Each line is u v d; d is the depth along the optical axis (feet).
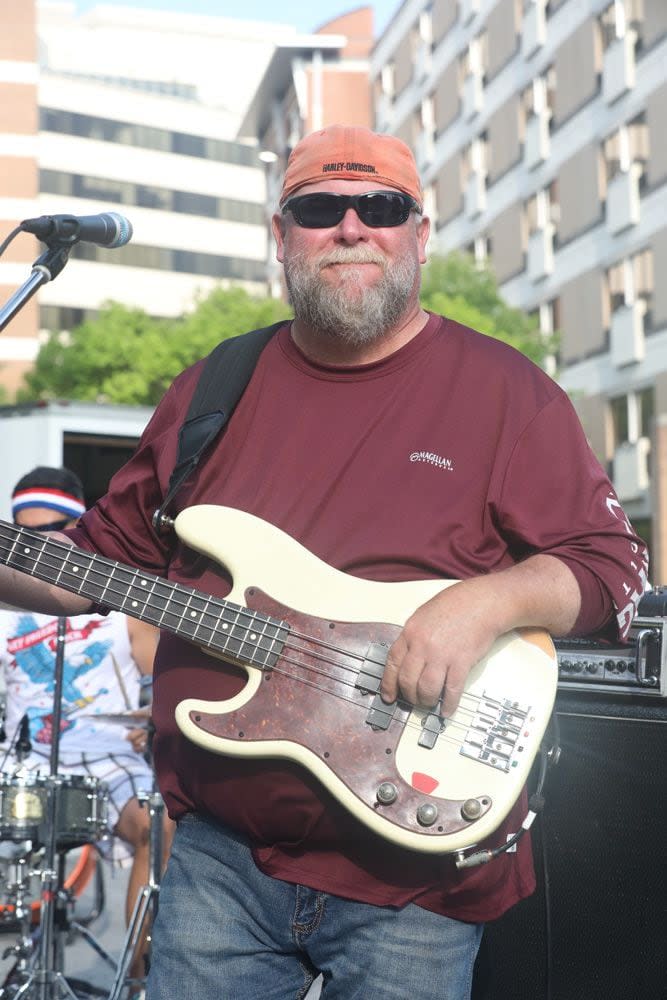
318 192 8.16
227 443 8.48
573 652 10.18
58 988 14.90
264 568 7.87
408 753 7.41
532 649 7.65
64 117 180.24
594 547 7.68
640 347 82.69
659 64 79.66
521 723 7.48
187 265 187.32
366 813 7.30
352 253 8.09
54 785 14.74
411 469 7.95
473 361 8.23
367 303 8.04
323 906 7.67
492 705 7.50
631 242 83.71
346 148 8.23
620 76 83.61
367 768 7.39
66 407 37.58
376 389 8.22
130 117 184.85
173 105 187.93
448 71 113.70
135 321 113.39
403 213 8.21
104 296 179.52
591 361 88.99
